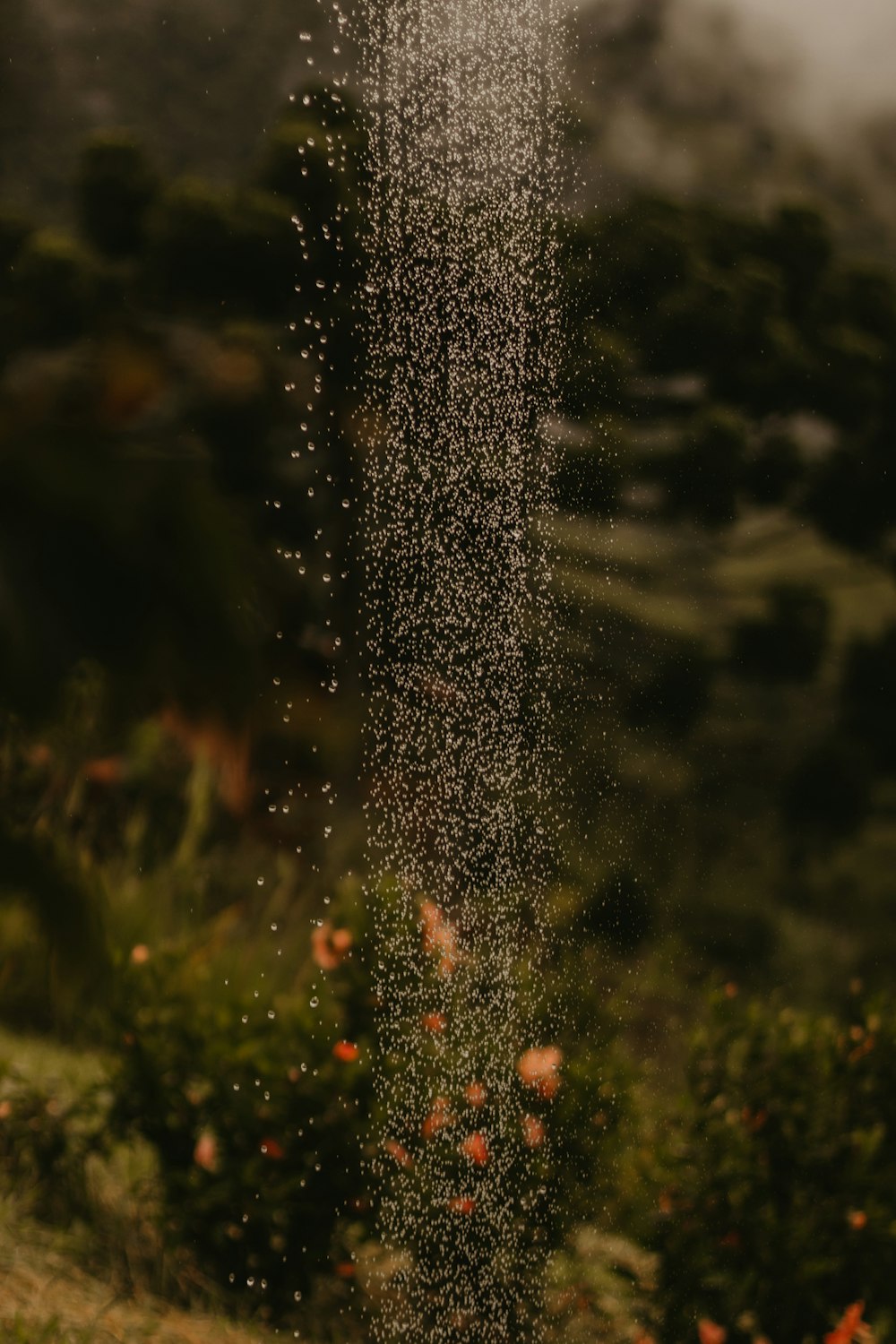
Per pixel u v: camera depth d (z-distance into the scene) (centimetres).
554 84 477
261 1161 222
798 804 602
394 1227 221
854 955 533
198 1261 225
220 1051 227
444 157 415
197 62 841
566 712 478
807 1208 215
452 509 414
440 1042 229
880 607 678
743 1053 231
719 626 604
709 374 613
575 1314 219
